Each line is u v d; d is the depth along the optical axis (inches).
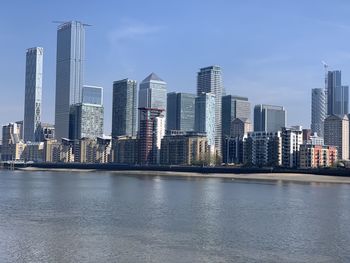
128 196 5851.4
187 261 2309.3
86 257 2362.2
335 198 5846.5
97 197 5649.6
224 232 3085.6
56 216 3791.8
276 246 2662.4
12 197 5546.3
